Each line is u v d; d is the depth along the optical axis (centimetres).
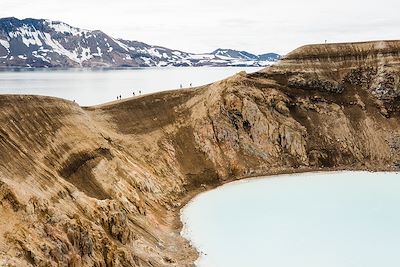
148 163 7475
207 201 7088
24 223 3528
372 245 5359
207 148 8581
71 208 4375
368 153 9631
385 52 11188
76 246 3719
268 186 7925
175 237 5609
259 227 5891
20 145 4878
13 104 5600
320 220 6141
